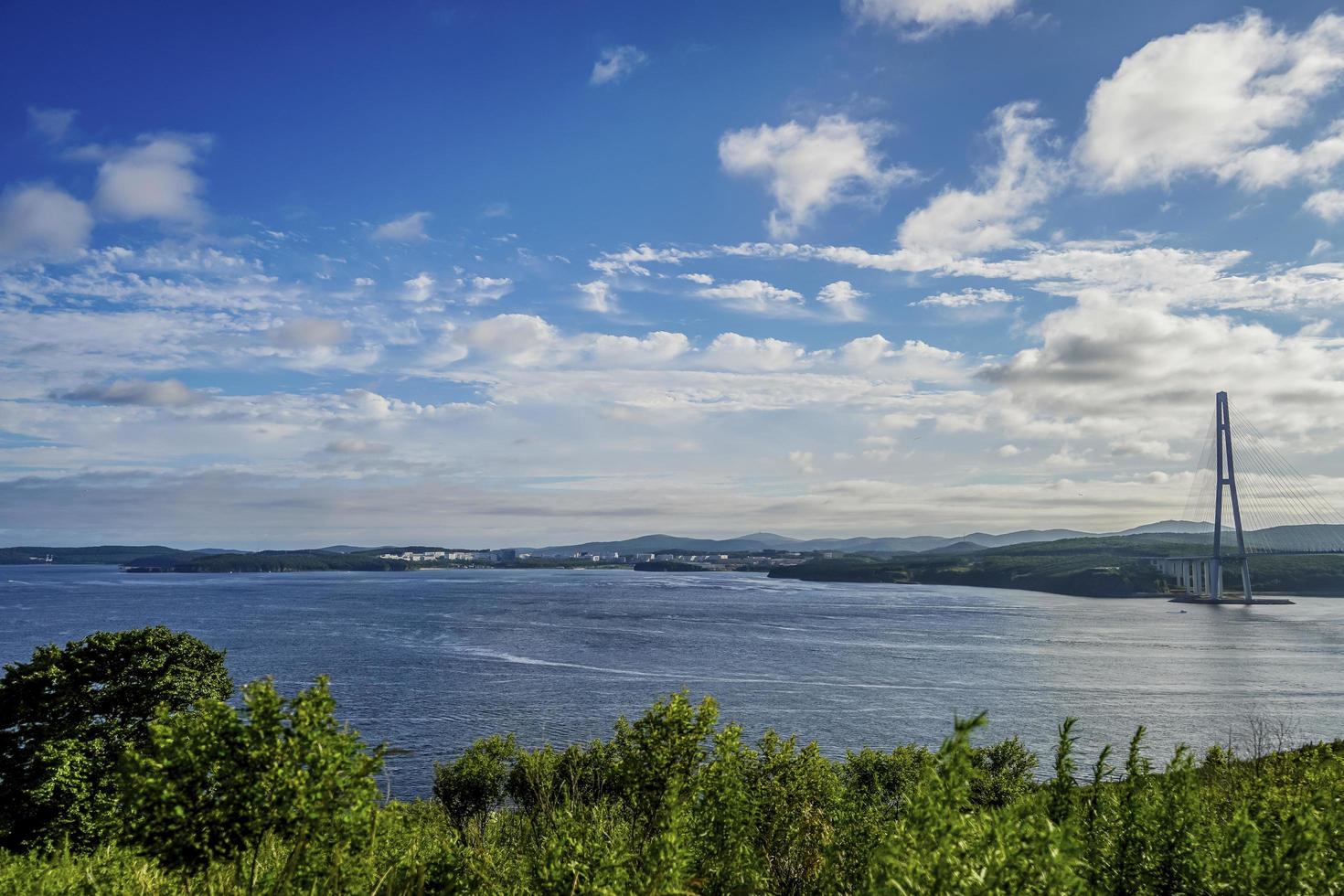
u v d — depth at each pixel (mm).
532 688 83750
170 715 4750
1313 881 4449
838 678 92688
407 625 149625
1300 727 66938
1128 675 97875
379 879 5547
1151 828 4922
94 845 20188
